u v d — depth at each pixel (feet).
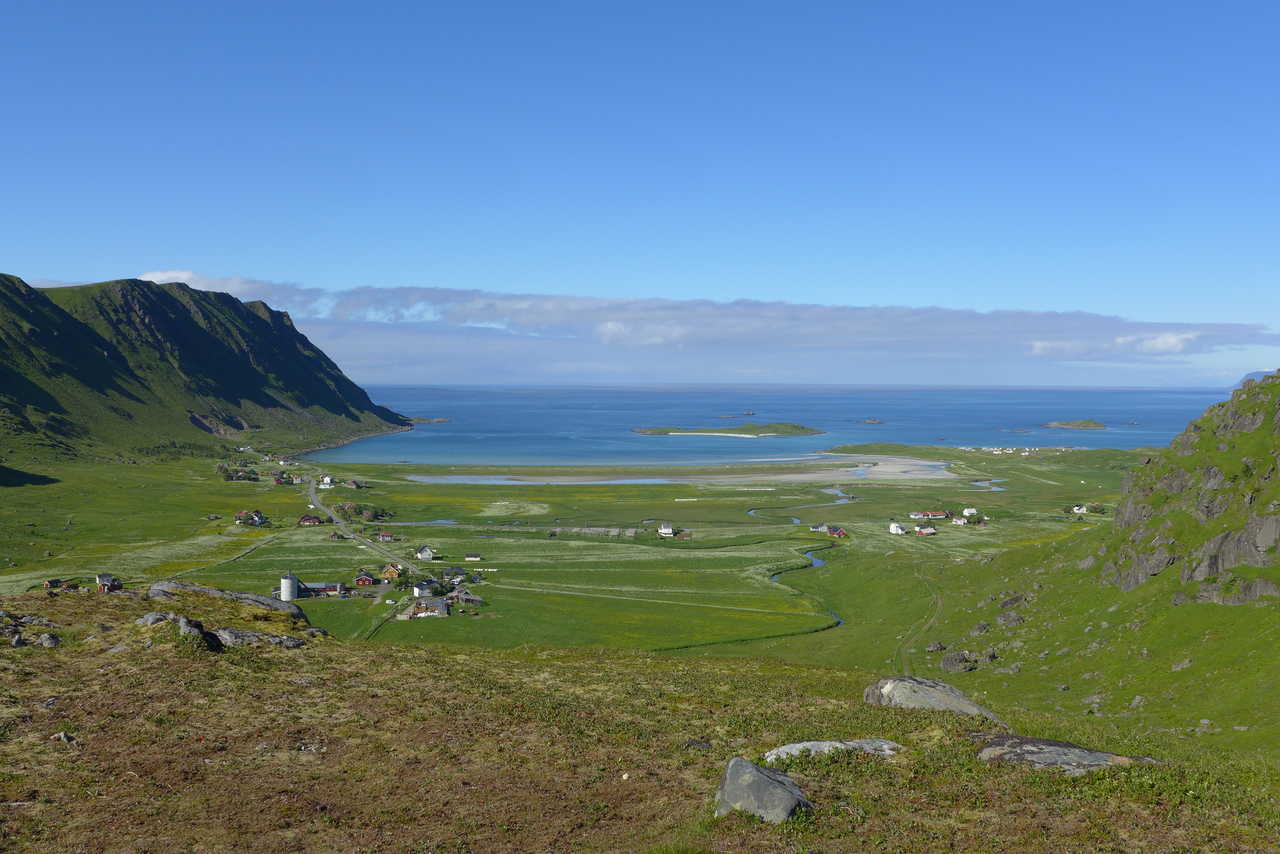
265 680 156.97
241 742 125.80
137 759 116.88
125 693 143.02
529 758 121.39
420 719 140.36
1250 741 185.26
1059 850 81.87
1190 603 279.28
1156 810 89.66
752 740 128.88
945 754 109.81
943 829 88.38
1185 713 217.36
